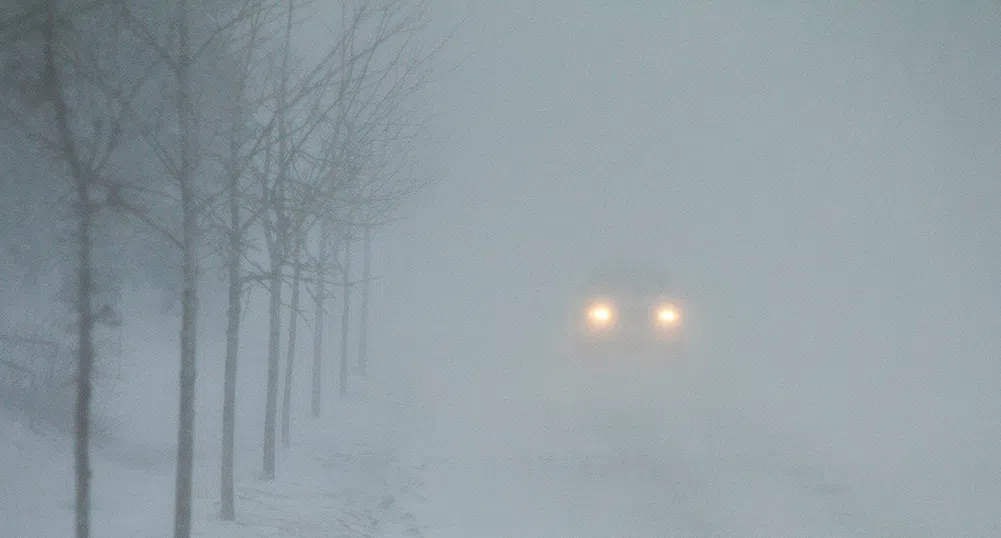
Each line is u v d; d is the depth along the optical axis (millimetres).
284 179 23250
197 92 19469
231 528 21750
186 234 17703
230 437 22906
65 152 15250
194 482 26125
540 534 23469
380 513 25547
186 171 17734
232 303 23516
